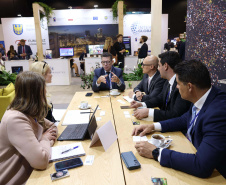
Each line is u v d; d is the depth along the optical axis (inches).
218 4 79.3
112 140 56.4
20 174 48.8
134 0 464.8
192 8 98.5
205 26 88.5
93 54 306.8
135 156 49.3
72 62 383.9
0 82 207.0
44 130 63.6
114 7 334.6
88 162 47.1
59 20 372.2
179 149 51.6
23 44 306.7
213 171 43.4
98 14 371.6
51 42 381.1
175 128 62.4
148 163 46.3
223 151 39.4
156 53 179.6
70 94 239.9
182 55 236.2
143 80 119.3
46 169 45.0
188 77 46.4
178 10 474.9
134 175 42.1
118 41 273.4
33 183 40.2
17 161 48.2
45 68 76.2
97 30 380.5
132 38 366.9
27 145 43.9
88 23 374.6
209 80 46.7
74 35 381.1
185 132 72.8
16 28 367.2
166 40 390.3
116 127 67.1
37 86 48.8
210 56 85.8
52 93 245.4
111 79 114.4
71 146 53.9
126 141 57.0
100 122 71.6
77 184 39.7
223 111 42.3
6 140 46.4
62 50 300.5
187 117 60.6
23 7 450.3
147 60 103.7
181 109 70.3
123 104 93.8
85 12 370.9
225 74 77.4
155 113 71.8
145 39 269.3
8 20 365.1
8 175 47.4
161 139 52.4
